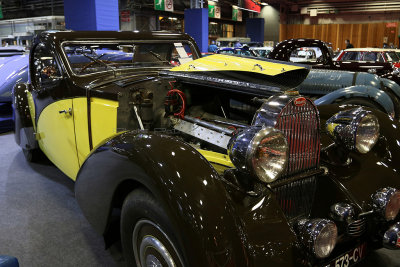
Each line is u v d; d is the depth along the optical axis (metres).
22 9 17.17
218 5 19.55
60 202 2.71
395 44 20.67
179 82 2.22
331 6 21.92
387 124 2.02
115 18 7.93
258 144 1.28
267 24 23.59
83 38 2.53
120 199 1.69
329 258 1.53
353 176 1.78
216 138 1.87
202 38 13.56
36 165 3.52
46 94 2.71
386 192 1.62
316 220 1.37
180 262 1.28
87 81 2.40
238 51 11.48
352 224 1.57
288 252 1.33
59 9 15.73
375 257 2.05
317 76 5.04
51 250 2.09
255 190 1.44
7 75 5.03
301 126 1.58
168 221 1.26
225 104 2.41
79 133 2.44
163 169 1.30
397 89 4.84
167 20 19.12
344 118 1.71
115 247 2.13
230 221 1.23
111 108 2.12
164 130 2.18
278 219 1.39
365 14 21.28
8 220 2.43
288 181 1.58
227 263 1.17
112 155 1.53
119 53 3.03
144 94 2.16
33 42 2.75
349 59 8.45
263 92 1.76
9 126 4.80
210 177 1.30
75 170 2.60
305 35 23.67
